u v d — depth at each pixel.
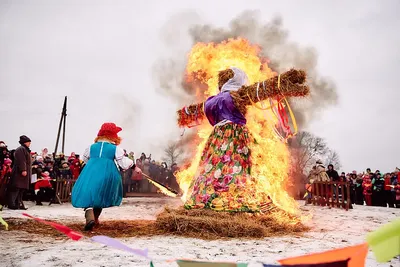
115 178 4.98
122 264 3.04
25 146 9.35
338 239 4.56
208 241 4.25
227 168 5.71
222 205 5.39
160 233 4.73
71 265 2.98
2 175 9.45
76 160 14.51
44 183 11.22
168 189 5.28
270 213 5.44
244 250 3.74
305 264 0.75
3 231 4.84
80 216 7.24
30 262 3.07
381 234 0.70
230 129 5.96
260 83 5.76
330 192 12.15
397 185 14.95
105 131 5.38
